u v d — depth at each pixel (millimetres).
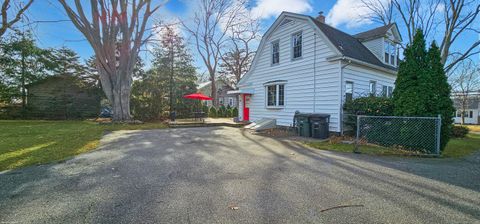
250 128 11875
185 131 11477
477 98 30719
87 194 3176
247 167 4637
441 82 6297
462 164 4859
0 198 3045
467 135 10688
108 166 4684
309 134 9180
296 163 4961
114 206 2787
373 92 10453
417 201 2934
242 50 28516
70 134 9719
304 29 10852
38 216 2541
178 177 3953
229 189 3365
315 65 10305
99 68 15336
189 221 2420
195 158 5445
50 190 3330
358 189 3369
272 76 12719
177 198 3031
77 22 13461
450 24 12453
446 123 6094
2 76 18828
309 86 10594
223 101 37938
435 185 3537
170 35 21141
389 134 6871
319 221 2416
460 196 3104
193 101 21641
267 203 2871
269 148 6785
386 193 3209
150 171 4328
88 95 21266
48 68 20094
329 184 3590
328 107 9766
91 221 2426
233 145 7301
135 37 15812
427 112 6148
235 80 32250
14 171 4305
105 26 14758
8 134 9617
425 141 6070
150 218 2482
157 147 6887
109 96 15500
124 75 15617
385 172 4254
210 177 3955
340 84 9320
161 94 19984
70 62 21062
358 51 11258
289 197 3064
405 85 6621
